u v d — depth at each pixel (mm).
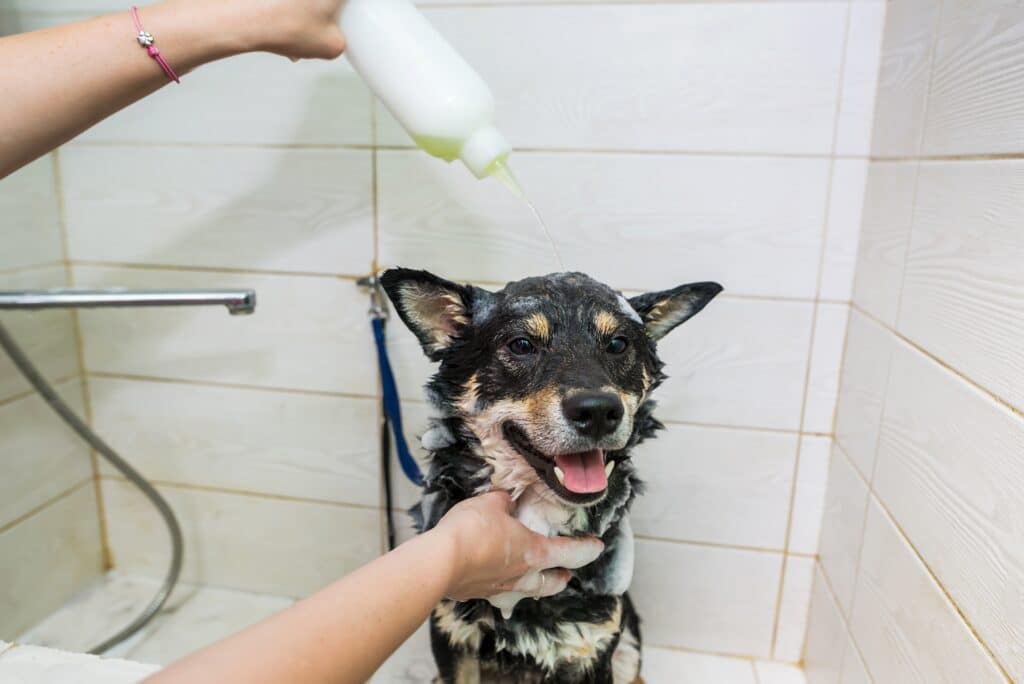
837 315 1232
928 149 935
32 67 789
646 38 1160
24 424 1406
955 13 872
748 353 1274
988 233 761
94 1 1272
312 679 515
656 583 1424
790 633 1408
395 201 1303
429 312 992
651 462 1354
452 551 727
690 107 1178
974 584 742
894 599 963
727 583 1403
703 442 1331
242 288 1391
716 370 1292
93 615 1523
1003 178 735
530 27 1183
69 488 1536
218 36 860
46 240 1410
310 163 1312
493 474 960
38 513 1458
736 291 1248
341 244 1345
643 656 1438
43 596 1490
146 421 1534
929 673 841
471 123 934
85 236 1433
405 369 1382
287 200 1341
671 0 1138
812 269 1220
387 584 629
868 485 1096
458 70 937
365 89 1253
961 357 806
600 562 1001
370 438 1444
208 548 1604
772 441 1311
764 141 1176
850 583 1154
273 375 1446
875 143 1133
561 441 819
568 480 868
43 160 1383
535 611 986
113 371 1513
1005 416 697
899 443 979
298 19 890
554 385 844
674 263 1253
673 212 1229
